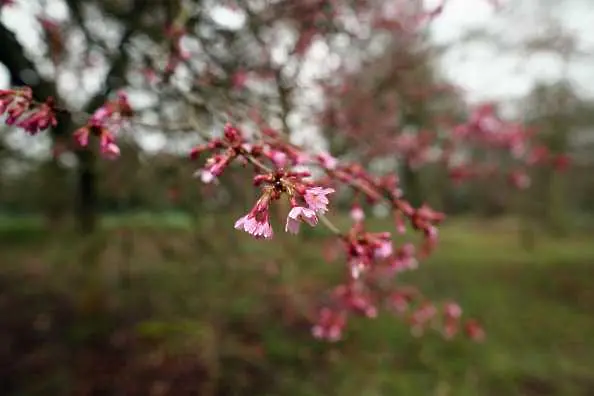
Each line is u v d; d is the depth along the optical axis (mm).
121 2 3633
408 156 5293
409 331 5715
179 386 4164
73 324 5438
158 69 2559
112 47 3717
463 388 4430
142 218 4988
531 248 13234
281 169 1187
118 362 4543
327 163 1766
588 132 11867
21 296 6570
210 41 3514
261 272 5773
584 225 18594
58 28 3379
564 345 5641
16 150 4789
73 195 6695
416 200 8383
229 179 3506
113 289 5797
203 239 4305
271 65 3766
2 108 1346
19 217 11609
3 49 3082
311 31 3609
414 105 5977
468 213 17594
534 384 4578
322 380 4496
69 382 4258
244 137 1674
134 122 1582
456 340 5562
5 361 4625
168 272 5902
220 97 2740
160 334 4906
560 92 10203
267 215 1127
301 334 5457
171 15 3139
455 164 5074
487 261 11117
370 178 1989
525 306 7312
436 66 6074
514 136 5055
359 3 4180
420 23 4844
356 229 1555
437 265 10195
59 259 7219
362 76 5457
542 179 13039
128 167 4219
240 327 5410
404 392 4316
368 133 5133
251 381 4375
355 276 1511
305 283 6344
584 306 7375
